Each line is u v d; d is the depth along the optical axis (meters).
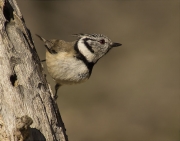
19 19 7.73
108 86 18.67
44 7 20.84
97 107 17.50
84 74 9.61
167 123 16.89
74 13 21.39
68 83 9.73
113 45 10.11
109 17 22.09
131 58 20.38
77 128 16.42
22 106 6.86
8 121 6.75
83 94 17.98
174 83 18.86
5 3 7.61
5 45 7.16
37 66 7.46
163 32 21.97
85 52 9.61
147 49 20.94
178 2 23.66
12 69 7.07
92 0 22.38
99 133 16.34
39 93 7.16
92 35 9.84
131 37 21.48
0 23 7.29
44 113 7.00
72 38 20.30
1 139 6.70
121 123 16.88
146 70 19.61
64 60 9.38
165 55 20.52
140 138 16.23
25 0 20.53
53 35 20.20
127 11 22.88
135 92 18.39
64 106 17.30
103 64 20.03
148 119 17.16
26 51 7.36
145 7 23.28
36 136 6.75
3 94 6.88
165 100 17.98
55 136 7.06
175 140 16.05
